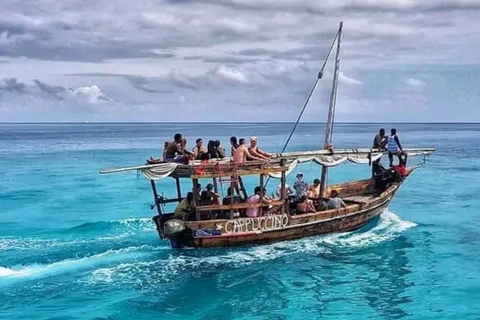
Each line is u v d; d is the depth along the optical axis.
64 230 26.91
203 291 17.69
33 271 19.48
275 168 21.50
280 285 18.22
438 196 38.75
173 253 21.33
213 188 22.28
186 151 22.03
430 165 61.19
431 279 19.05
